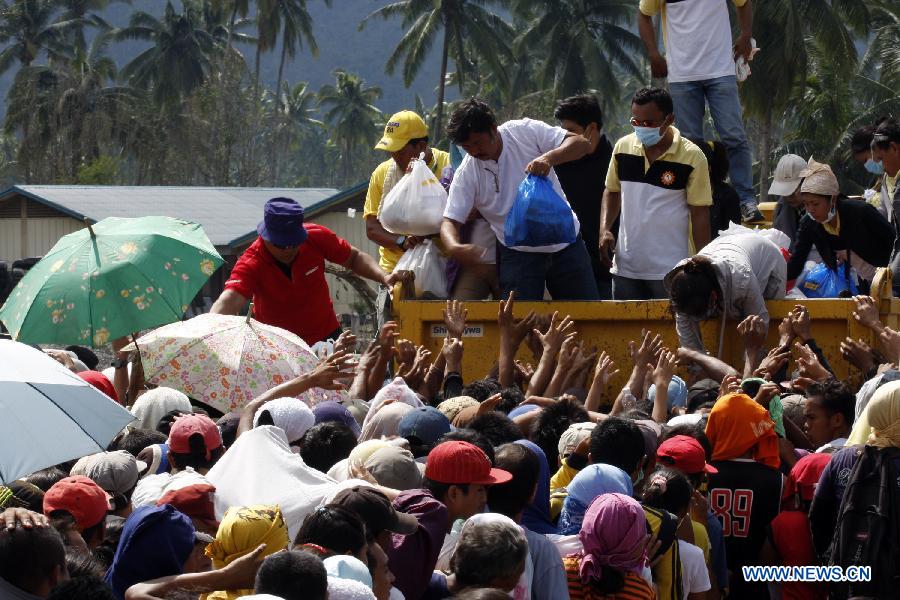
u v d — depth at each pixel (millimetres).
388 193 13789
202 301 57375
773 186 15070
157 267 11570
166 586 6406
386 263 15656
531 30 113312
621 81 143375
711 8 15797
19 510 6320
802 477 9461
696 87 16031
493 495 7586
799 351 10992
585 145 12773
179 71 135250
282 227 12695
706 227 13094
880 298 11539
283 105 165125
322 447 8719
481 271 13328
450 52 116312
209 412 12844
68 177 116312
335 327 13867
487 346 12562
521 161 12945
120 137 119562
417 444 8695
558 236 12398
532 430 9539
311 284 13375
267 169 136875
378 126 168125
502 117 102375
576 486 7961
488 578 6555
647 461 9078
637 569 7355
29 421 7586
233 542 6602
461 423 9305
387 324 11578
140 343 10742
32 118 119938
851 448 8828
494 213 13008
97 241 11547
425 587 6953
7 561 6113
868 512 8438
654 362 11688
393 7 116312
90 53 140250
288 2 134375
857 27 75438
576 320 12234
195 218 58844
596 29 114438
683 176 13039
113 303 11211
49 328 11102
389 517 6637
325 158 196000
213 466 8242
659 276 13148
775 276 12141
